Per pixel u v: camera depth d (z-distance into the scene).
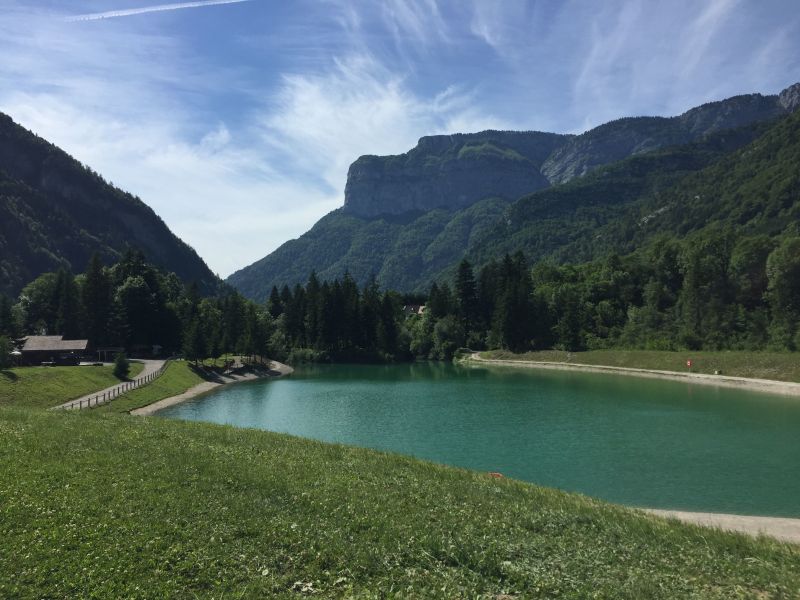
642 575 13.93
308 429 53.00
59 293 127.88
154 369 92.88
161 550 12.46
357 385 94.06
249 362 123.00
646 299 139.88
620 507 22.89
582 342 134.75
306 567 12.43
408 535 14.88
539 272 186.62
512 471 36.94
